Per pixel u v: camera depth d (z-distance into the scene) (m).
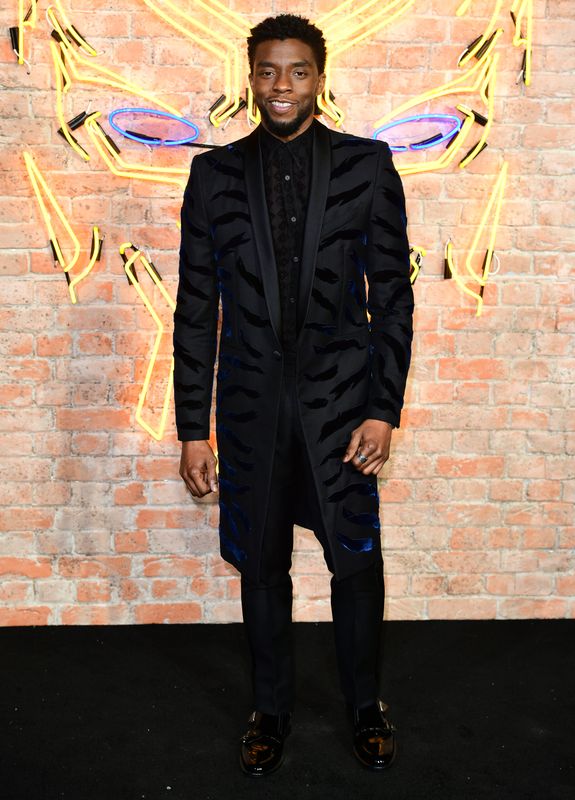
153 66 2.34
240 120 2.37
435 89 2.36
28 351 2.44
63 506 2.52
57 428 2.48
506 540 2.56
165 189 2.39
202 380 1.88
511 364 2.48
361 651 1.86
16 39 2.29
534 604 2.59
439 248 2.43
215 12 2.32
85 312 2.43
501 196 2.40
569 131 2.39
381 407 1.74
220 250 1.76
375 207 1.74
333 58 2.34
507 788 1.78
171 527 2.54
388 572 2.57
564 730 2.00
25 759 1.87
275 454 1.79
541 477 2.54
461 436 2.51
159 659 2.35
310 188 1.70
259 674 1.91
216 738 1.97
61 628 2.54
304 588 2.57
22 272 2.41
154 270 2.40
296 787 1.78
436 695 2.15
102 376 2.46
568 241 2.43
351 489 1.79
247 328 1.75
